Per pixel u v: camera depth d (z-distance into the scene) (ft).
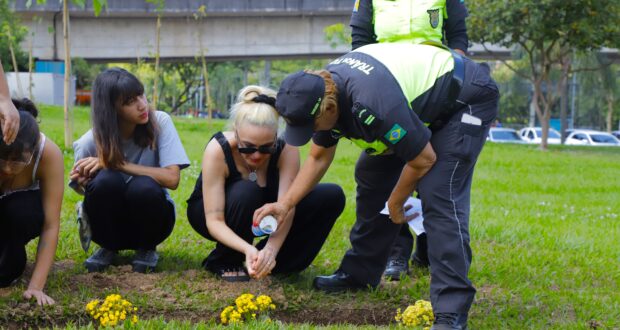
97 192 19.69
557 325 18.44
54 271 20.61
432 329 16.15
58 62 145.38
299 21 138.00
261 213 17.92
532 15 90.33
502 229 30.27
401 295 19.88
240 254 20.30
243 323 16.81
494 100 16.93
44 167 18.06
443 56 16.84
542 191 51.19
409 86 16.10
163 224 20.74
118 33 141.08
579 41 92.58
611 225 36.37
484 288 21.57
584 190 53.11
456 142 16.46
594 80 148.15
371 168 18.75
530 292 21.06
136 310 17.26
